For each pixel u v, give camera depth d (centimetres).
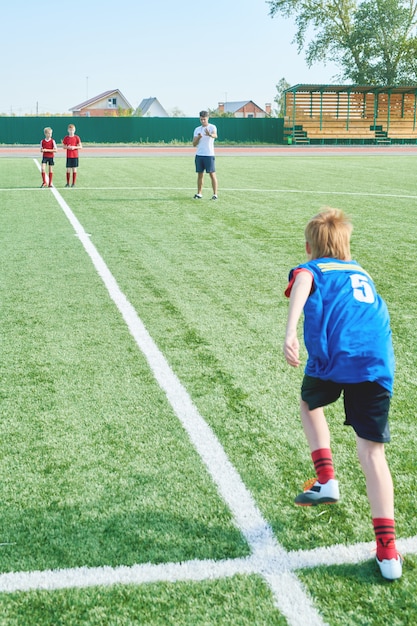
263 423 375
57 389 421
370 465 246
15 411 389
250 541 266
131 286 680
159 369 455
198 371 452
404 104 4725
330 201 1352
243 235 967
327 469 265
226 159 2938
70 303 618
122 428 368
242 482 312
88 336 525
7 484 310
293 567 250
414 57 5488
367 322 252
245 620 222
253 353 488
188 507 291
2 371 452
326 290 258
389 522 241
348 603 230
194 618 224
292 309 252
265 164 2566
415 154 3428
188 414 385
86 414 386
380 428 246
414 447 345
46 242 917
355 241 911
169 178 1930
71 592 237
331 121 4606
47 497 299
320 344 251
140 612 227
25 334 529
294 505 293
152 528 275
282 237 950
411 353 486
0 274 731
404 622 221
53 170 2233
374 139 4622
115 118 4434
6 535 271
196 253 844
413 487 305
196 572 247
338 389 264
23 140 4319
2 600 233
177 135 4578
